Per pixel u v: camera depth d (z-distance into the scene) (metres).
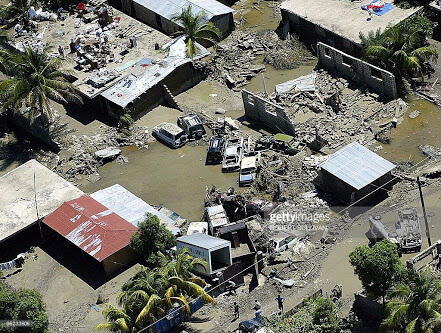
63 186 86.19
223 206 82.44
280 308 72.44
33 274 79.88
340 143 88.50
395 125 90.38
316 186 83.81
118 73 99.38
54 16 112.31
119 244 77.94
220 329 71.50
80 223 80.50
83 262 80.25
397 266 67.50
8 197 85.31
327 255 77.00
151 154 92.62
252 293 74.62
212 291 74.38
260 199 83.88
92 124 97.31
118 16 111.94
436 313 64.06
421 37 97.19
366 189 80.75
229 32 108.56
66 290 77.75
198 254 74.50
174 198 86.56
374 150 87.75
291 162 87.25
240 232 77.56
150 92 97.00
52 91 92.75
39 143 96.56
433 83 95.19
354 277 74.50
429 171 83.75
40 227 82.56
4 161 94.75
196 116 94.00
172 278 71.06
